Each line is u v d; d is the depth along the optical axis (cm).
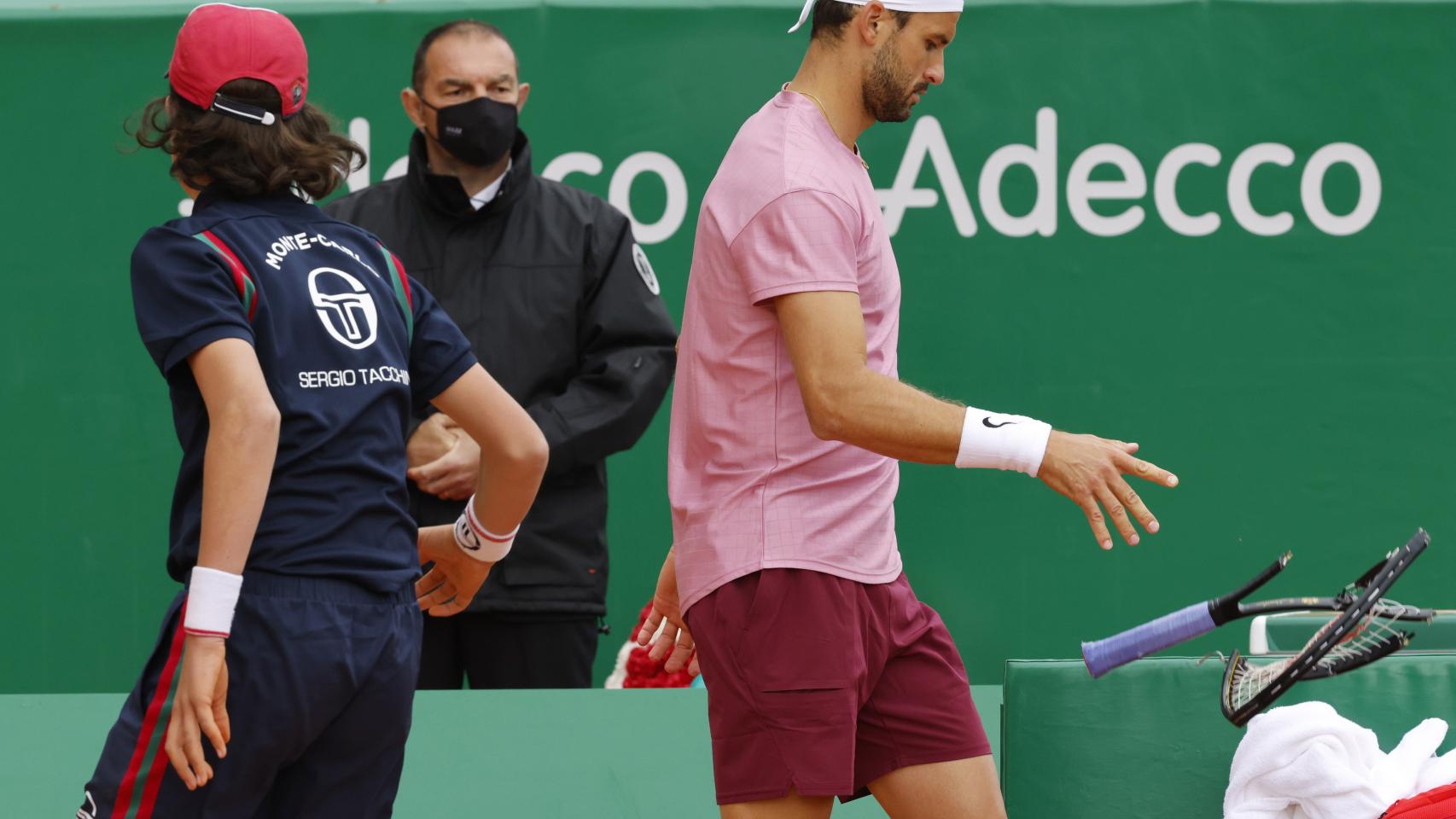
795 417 859
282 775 830
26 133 1858
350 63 1867
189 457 802
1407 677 1034
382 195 1541
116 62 1856
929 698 898
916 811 902
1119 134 1895
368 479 813
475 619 1462
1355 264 1900
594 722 1217
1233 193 1898
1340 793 905
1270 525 1897
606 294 1502
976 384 1902
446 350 894
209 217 813
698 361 884
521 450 912
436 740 1196
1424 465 1900
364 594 803
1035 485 1892
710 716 891
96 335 1870
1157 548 1897
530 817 1150
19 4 1852
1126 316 1902
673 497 898
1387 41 1889
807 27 1886
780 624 851
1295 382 1900
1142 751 1026
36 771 1162
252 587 781
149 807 781
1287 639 1216
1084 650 877
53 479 1869
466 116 1482
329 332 814
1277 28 1892
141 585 1872
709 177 1886
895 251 1900
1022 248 1898
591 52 1878
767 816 862
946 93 1894
